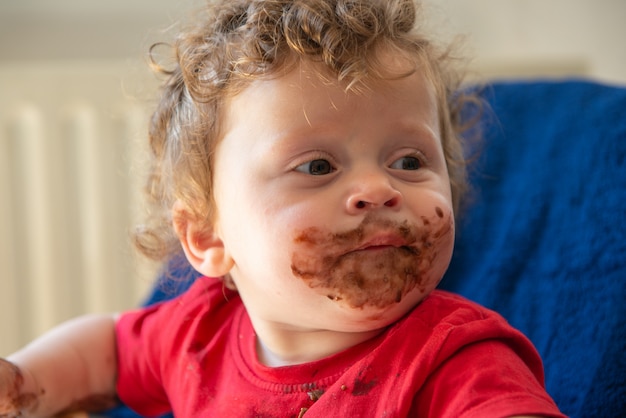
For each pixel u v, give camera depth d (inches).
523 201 40.7
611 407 32.1
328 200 26.9
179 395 33.5
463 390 25.0
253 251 28.3
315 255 26.8
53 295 58.1
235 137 29.1
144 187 39.6
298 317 28.4
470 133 43.1
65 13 62.4
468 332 26.3
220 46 31.0
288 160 27.5
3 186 56.2
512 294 38.8
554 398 34.2
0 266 57.2
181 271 40.9
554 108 42.4
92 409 38.2
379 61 28.6
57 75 55.2
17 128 58.6
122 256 58.1
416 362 26.2
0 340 58.1
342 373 28.3
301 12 29.7
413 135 28.3
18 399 34.7
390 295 26.9
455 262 41.8
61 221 57.4
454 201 38.2
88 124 56.4
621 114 39.6
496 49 61.5
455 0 61.3
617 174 37.9
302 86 27.9
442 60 35.8
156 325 36.7
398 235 26.7
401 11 32.1
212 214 31.2
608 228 36.7
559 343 35.6
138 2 62.9
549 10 59.5
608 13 57.0
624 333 33.5
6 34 62.2
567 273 37.1
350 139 27.4
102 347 38.0
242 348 32.0
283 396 29.0
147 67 39.5
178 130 32.4
